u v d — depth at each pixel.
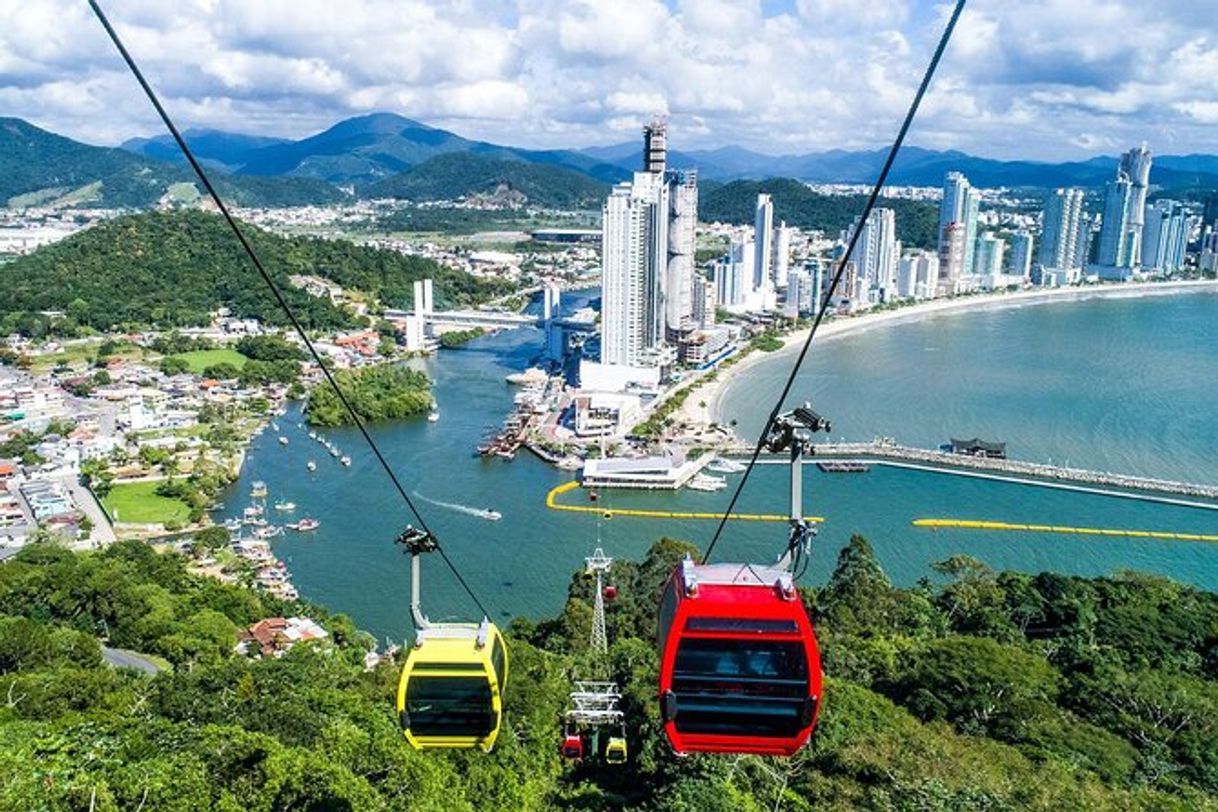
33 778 31.28
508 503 120.00
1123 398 166.75
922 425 152.25
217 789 35.44
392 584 95.75
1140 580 80.75
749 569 15.73
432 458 140.75
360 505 119.19
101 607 80.06
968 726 50.44
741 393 181.75
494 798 42.00
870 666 60.41
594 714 42.84
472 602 91.50
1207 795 44.12
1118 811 38.44
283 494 123.56
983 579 82.06
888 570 97.81
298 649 69.94
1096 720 52.62
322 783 36.69
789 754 14.80
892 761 41.25
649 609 76.69
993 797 37.50
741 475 130.25
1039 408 160.88
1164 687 55.19
